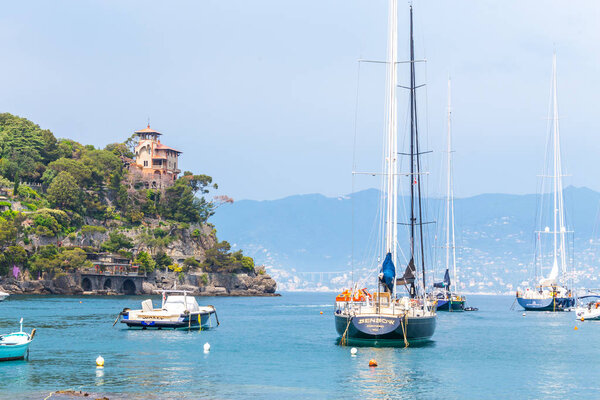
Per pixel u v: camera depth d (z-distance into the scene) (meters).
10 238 197.00
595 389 49.97
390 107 72.25
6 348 58.56
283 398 45.53
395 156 72.06
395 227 71.50
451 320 118.75
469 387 50.09
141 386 48.81
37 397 44.81
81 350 66.94
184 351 67.19
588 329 99.06
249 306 178.75
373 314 67.12
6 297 179.12
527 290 151.12
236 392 47.22
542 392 48.78
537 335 89.12
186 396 45.78
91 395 45.69
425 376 53.97
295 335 85.81
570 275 159.62
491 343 77.94
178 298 91.81
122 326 93.12
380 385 50.16
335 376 53.34
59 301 168.25
